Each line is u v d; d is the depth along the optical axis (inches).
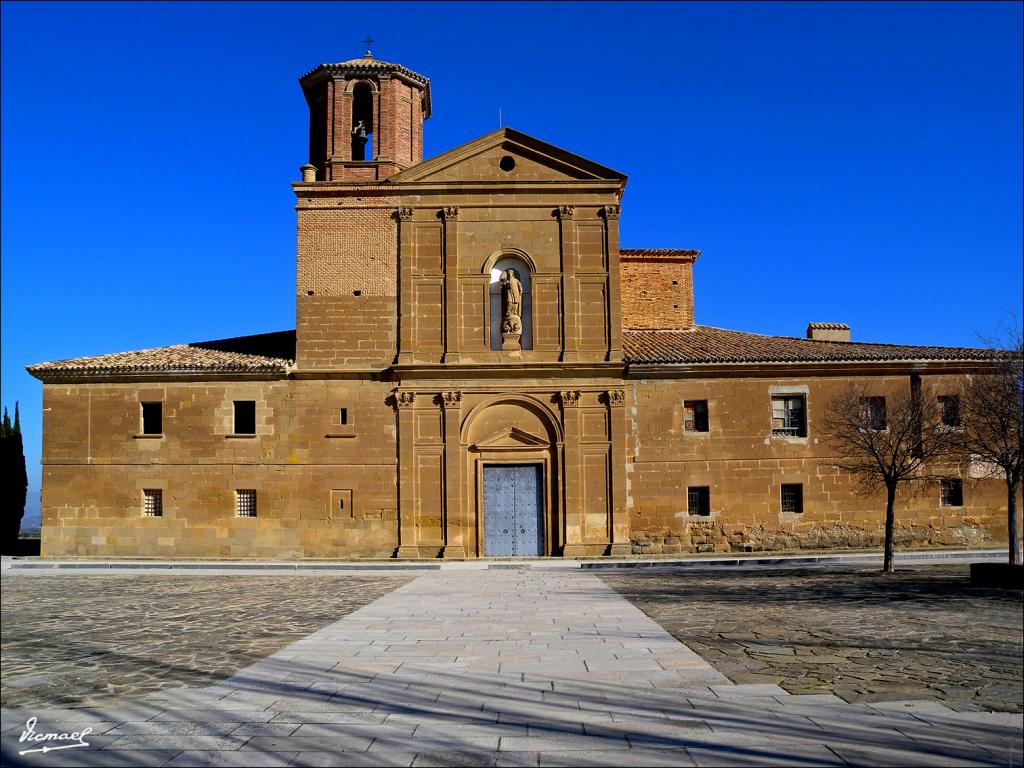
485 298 1423.5
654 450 1401.3
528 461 1397.6
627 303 1715.1
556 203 1440.7
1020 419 1045.8
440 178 1441.9
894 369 1424.7
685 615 735.1
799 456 1411.2
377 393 1406.3
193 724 390.3
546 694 443.5
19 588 1018.1
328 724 388.8
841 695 444.1
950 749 350.9
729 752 345.4
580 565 1243.2
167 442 1398.9
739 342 1558.8
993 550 1368.1
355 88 1545.3
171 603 861.8
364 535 1382.9
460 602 831.7
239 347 1560.0
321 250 1435.8
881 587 948.6
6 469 1829.5
